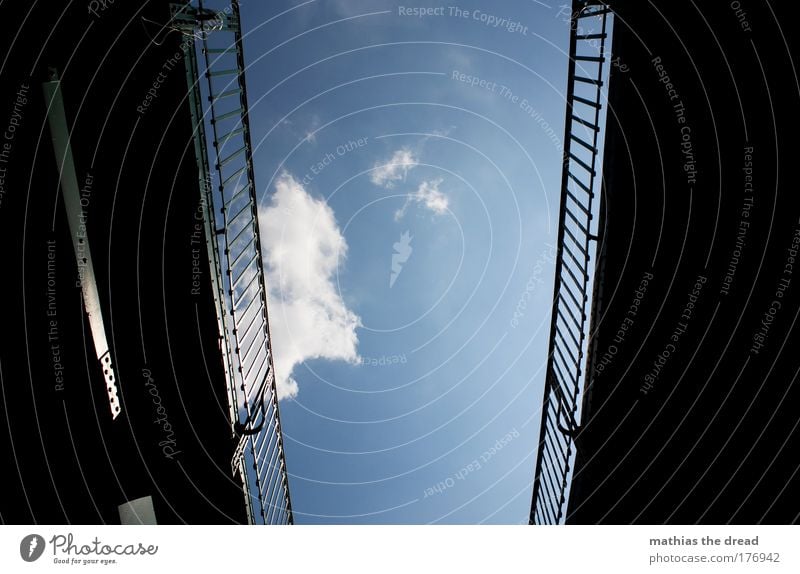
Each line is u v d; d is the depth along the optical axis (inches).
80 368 357.7
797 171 302.5
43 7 329.1
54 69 332.2
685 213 362.0
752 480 338.6
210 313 443.8
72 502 354.9
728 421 350.3
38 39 327.3
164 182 407.5
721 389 352.2
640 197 383.2
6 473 328.8
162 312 422.9
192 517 453.1
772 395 322.7
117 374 394.0
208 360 449.7
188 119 411.5
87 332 358.6
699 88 345.4
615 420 421.7
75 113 348.2
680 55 351.9
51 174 333.7
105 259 385.4
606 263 406.3
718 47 330.0
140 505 409.1
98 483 373.1
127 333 409.4
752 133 323.0
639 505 412.2
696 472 371.2
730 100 330.3
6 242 324.2
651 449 399.5
